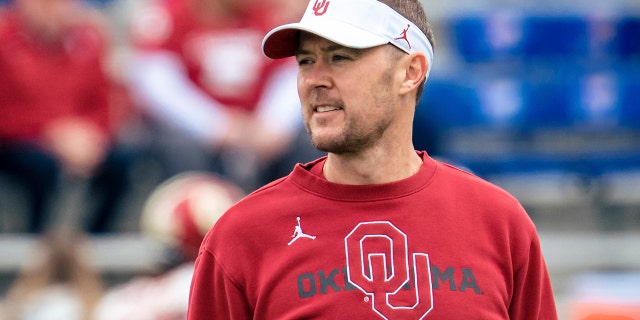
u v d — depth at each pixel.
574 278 25.92
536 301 10.45
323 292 9.73
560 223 27.73
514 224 10.27
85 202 24.92
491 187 10.42
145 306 16.69
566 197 27.81
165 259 16.78
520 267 10.27
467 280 9.82
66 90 25.20
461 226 10.03
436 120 24.47
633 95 28.84
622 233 27.67
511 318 10.38
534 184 27.69
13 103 24.83
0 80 24.84
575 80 28.84
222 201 16.78
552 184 27.73
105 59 25.80
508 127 28.53
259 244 10.05
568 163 27.70
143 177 25.36
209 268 10.29
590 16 29.67
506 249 10.14
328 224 9.95
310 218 10.01
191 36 24.45
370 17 9.84
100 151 24.86
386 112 9.94
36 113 25.00
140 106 25.25
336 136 9.84
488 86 28.56
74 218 24.88
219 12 24.48
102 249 24.64
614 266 26.03
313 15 9.98
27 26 25.09
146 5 28.11
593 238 26.48
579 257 26.05
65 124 24.78
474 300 9.77
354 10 9.84
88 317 20.55
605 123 28.80
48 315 20.47
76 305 20.58
